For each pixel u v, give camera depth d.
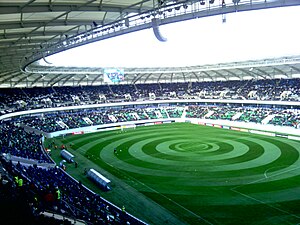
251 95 82.81
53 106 81.12
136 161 48.66
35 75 78.31
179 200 32.31
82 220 20.08
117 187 37.12
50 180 34.00
